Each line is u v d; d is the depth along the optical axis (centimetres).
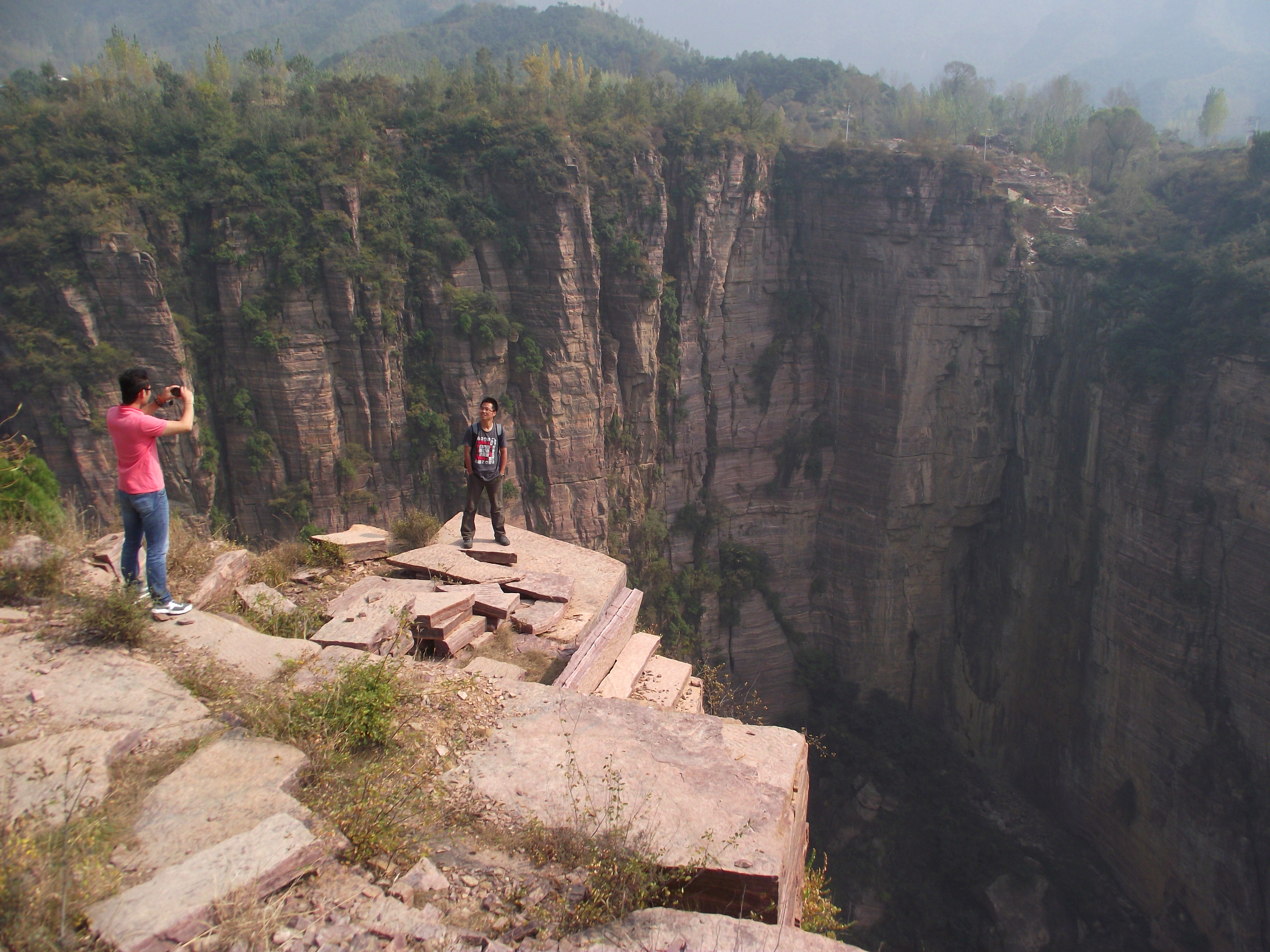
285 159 4884
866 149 5609
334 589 1237
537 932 585
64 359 4541
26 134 4847
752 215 5769
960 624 6006
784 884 675
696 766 768
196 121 5019
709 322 5859
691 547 6131
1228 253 4478
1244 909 4034
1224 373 4128
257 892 562
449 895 613
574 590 1282
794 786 771
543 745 788
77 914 523
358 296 4947
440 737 788
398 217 5078
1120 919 4447
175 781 670
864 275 5681
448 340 5181
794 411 6141
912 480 5756
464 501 5353
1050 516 5278
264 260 4825
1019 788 5428
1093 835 4859
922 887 4706
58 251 4528
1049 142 7525
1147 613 4478
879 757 5416
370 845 639
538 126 5178
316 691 806
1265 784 4019
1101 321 4912
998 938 4369
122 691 775
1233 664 4144
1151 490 4416
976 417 5597
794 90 11656
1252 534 4038
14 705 740
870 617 6031
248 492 5106
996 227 5300
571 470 5578
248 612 1071
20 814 604
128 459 893
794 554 6241
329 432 5059
